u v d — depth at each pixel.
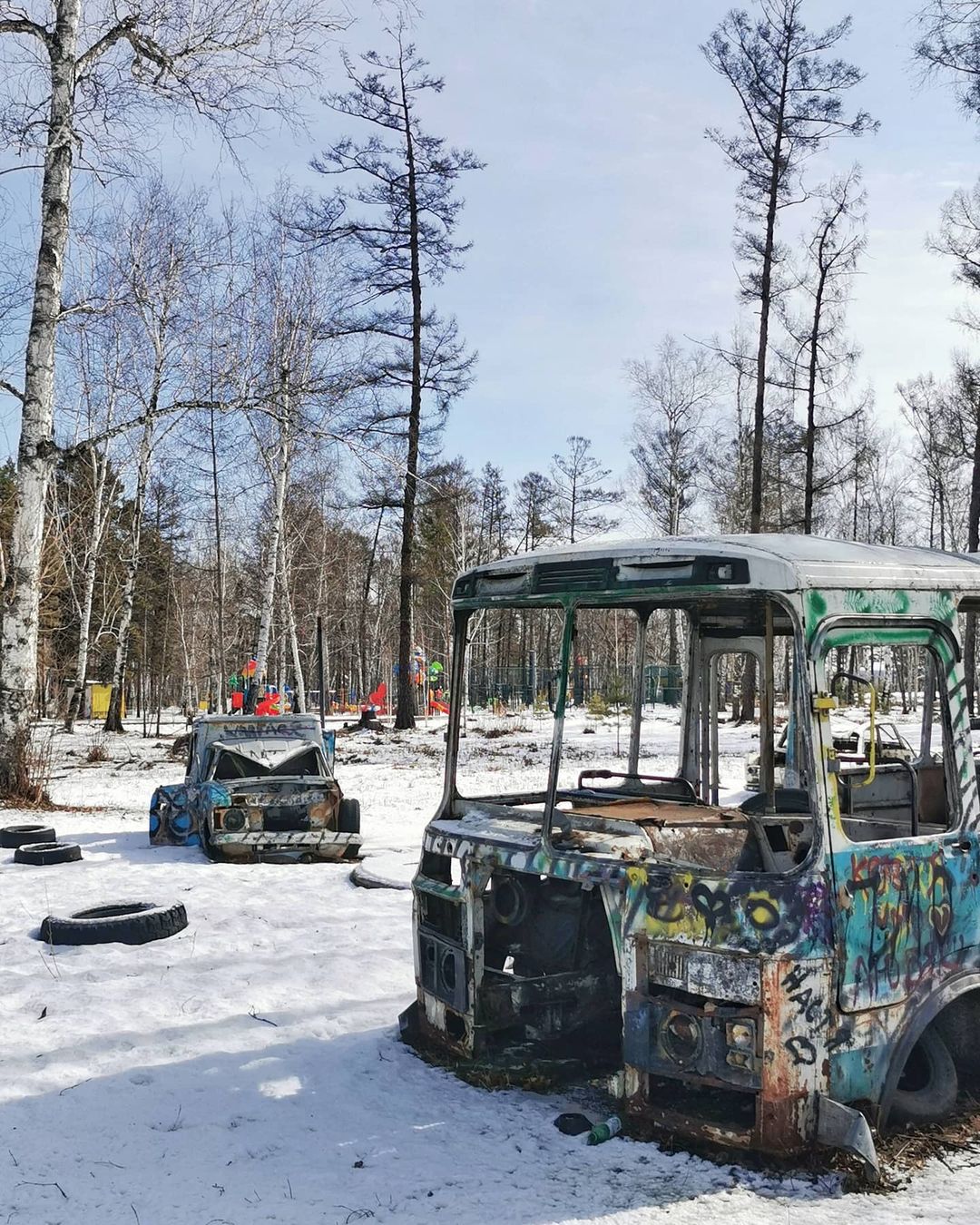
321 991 7.06
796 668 4.55
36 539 15.94
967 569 5.26
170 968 7.52
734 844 5.08
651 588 4.85
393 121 31.81
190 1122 5.00
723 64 27.55
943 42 16.45
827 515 42.16
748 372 34.06
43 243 15.99
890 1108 4.75
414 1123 4.95
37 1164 4.54
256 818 11.98
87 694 48.84
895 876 4.62
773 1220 3.97
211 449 36.44
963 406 33.12
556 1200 4.16
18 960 7.77
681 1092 4.84
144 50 16.12
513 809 5.67
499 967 5.71
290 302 26.70
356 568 64.94
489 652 66.50
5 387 15.81
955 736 5.04
